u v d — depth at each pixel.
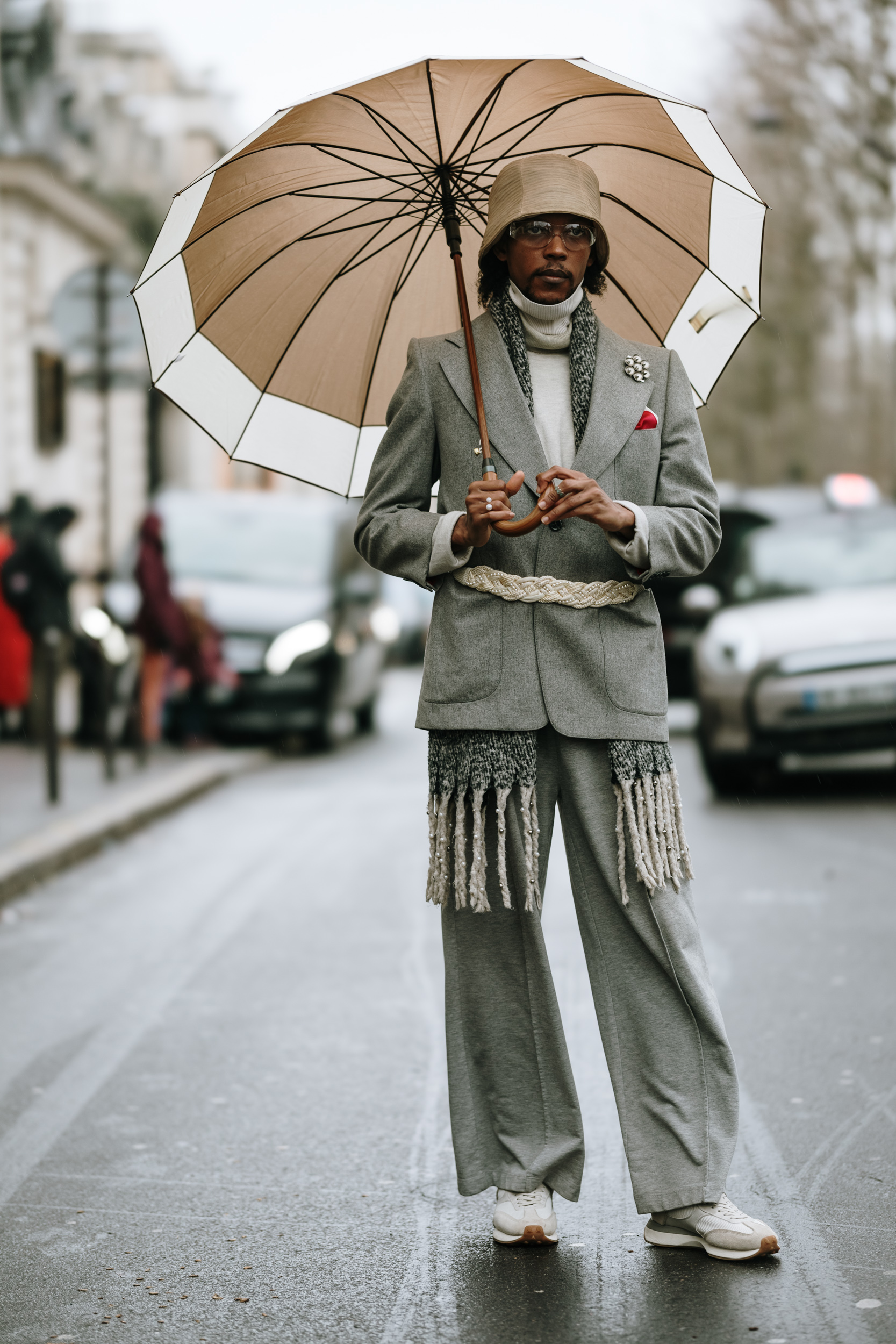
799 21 25.39
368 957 6.80
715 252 3.83
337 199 3.82
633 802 3.54
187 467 43.53
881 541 12.49
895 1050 5.30
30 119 28.81
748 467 47.28
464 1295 3.46
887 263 29.33
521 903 3.59
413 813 11.10
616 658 3.54
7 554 14.73
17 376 26.11
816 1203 3.97
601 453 3.52
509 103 3.67
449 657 3.55
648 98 3.59
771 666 10.84
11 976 6.62
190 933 7.40
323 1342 3.26
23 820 10.00
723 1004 5.91
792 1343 3.18
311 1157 4.41
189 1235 3.86
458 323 4.02
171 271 3.72
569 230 3.53
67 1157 4.45
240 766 13.75
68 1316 3.41
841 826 10.02
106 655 12.09
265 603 15.01
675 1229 3.67
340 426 4.02
